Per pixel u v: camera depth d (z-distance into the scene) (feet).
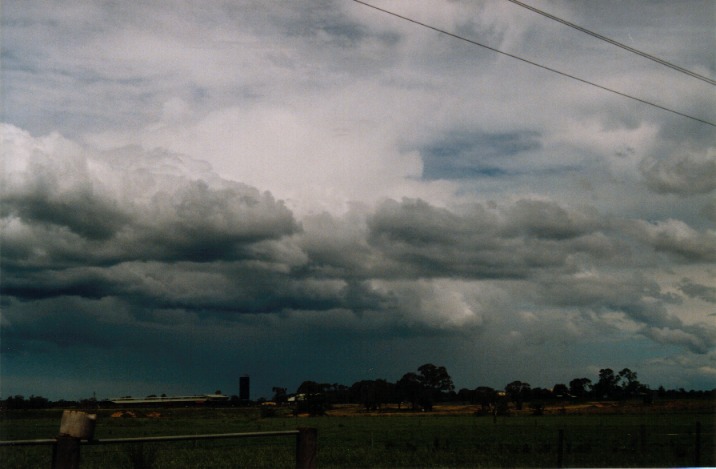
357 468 107.96
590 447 143.95
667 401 562.66
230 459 117.91
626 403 562.66
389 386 602.85
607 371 624.18
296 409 518.78
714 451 134.31
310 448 36.55
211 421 397.80
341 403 642.22
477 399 635.25
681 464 110.32
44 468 103.81
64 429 31.48
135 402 609.42
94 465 98.89
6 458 116.37
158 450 149.79
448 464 111.34
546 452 134.82
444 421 375.04
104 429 299.58
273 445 177.27
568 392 640.99
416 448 149.18
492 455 127.85
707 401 542.57
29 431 263.90
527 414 456.45
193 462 111.14
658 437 192.75
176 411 538.88
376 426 318.24
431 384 596.70
